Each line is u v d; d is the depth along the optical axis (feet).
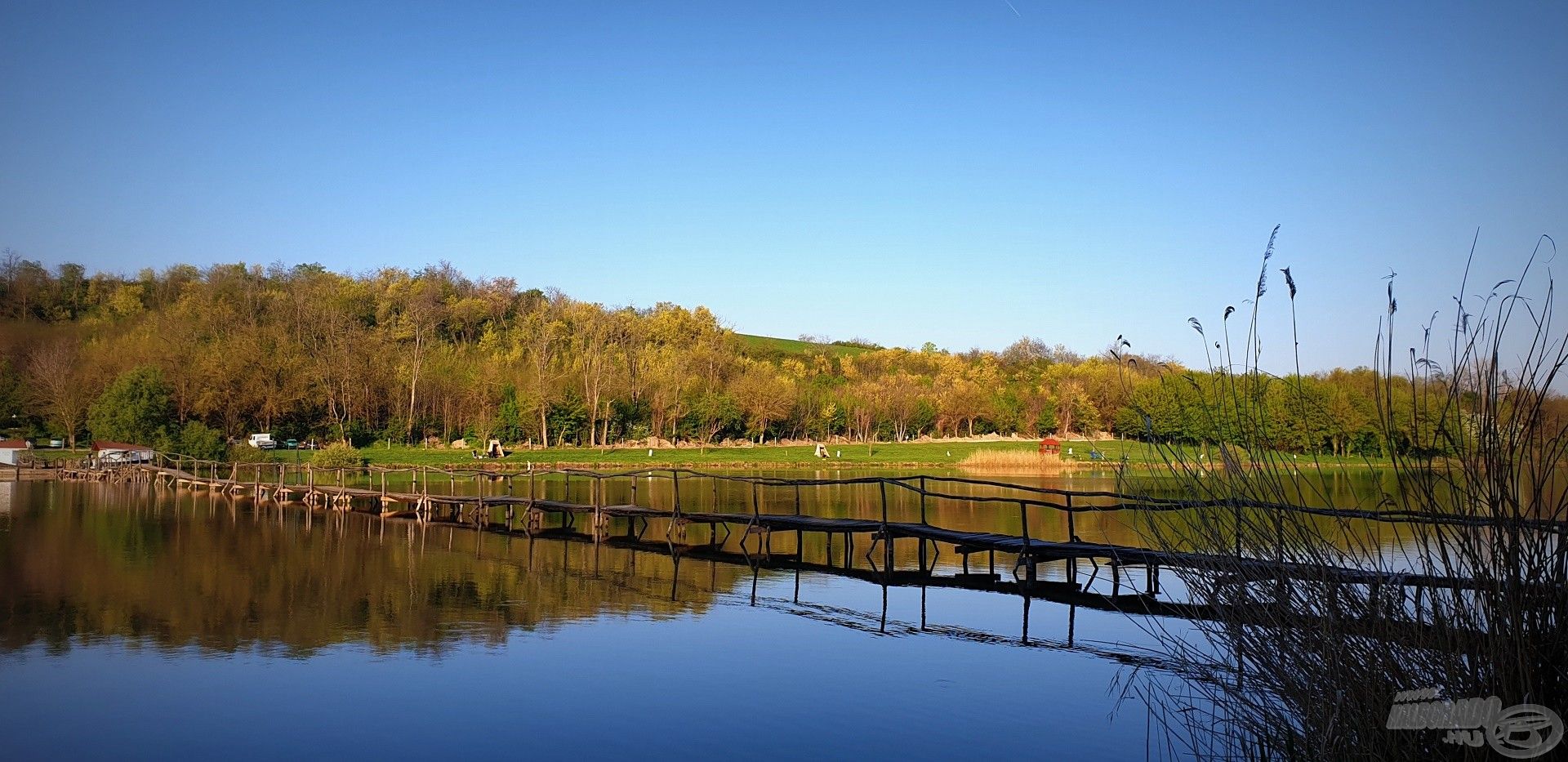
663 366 250.37
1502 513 16.72
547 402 224.12
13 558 63.72
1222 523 21.31
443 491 135.64
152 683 33.40
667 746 27.20
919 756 26.22
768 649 38.50
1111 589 54.08
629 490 140.36
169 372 195.00
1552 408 16.48
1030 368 355.36
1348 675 19.10
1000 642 40.01
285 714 30.04
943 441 277.23
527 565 62.28
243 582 54.24
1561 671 16.40
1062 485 140.15
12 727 28.81
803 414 264.93
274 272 312.50
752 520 68.18
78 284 298.76
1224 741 25.94
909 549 73.41
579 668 35.55
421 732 28.37
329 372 216.54
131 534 78.54
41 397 199.31
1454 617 17.28
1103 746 26.78
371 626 42.73
